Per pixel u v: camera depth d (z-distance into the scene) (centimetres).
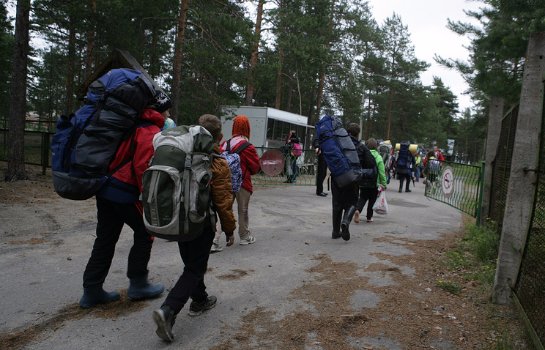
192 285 332
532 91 404
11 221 703
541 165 388
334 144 632
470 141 7312
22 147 1198
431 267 543
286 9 2109
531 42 404
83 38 1786
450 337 354
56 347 320
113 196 347
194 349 322
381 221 885
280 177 1639
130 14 1427
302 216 895
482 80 774
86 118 344
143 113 354
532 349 332
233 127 618
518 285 409
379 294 441
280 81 2916
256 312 390
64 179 331
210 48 1490
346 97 3048
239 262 540
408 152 1530
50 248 572
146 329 350
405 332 360
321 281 477
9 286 435
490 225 720
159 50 1755
